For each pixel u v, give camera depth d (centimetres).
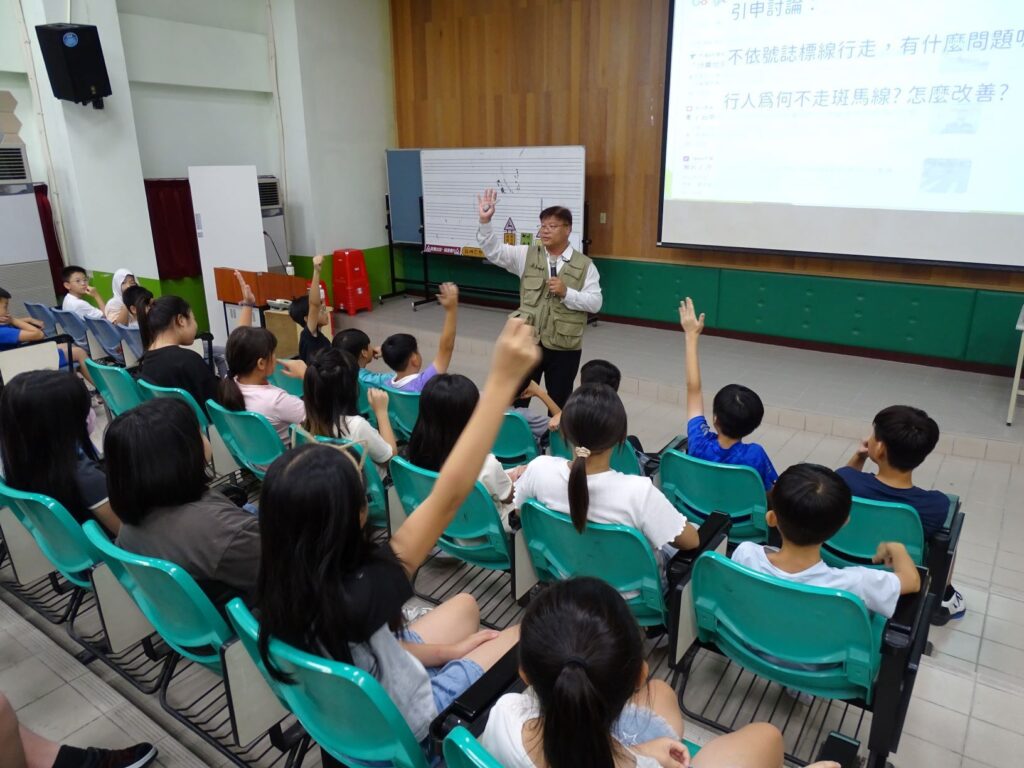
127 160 559
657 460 266
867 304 515
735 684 203
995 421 407
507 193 634
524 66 636
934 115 452
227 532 149
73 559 187
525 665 92
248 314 447
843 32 470
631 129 592
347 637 111
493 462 218
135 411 150
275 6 637
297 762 166
